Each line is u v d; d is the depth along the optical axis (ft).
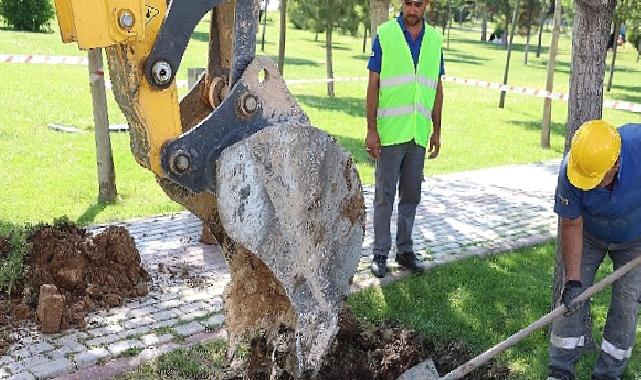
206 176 10.18
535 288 19.52
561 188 12.82
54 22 120.06
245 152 9.98
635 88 88.17
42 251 17.47
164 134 10.05
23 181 28.22
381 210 19.58
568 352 13.82
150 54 9.74
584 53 14.74
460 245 23.34
